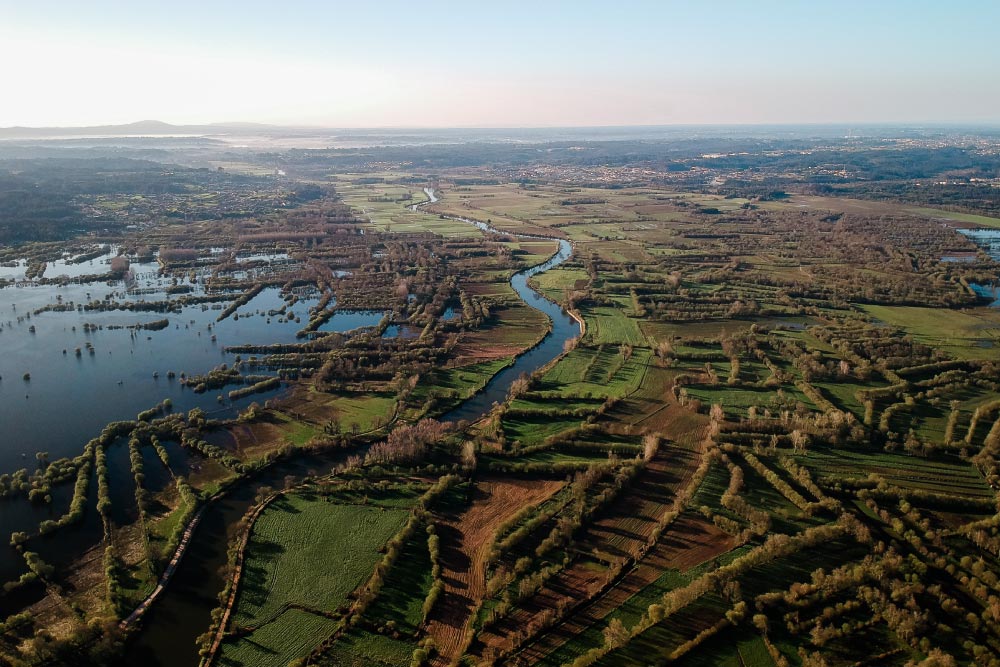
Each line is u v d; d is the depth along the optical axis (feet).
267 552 327.88
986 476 391.24
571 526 340.80
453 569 317.42
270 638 276.41
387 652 269.23
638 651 267.39
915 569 308.81
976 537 327.88
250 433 449.89
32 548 331.57
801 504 361.92
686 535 341.00
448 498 374.63
